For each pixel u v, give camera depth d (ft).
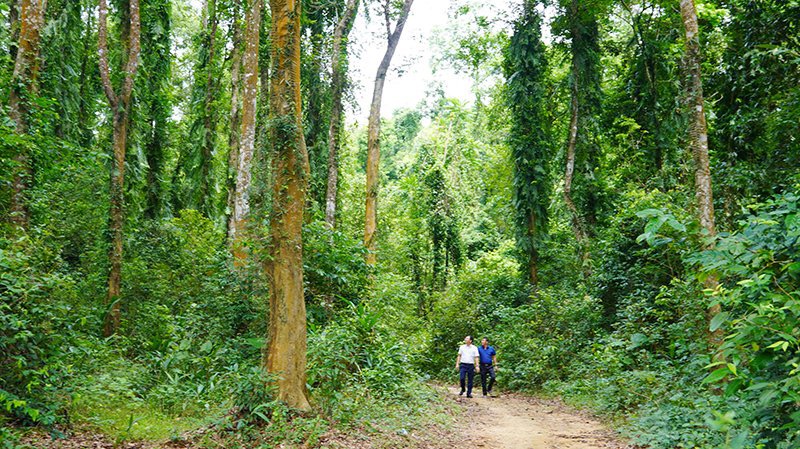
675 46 59.06
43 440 19.44
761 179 36.32
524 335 57.16
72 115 55.31
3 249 23.31
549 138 72.95
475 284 73.87
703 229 13.23
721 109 43.83
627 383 32.65
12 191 30.58
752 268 11.89
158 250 50.98
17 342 20.79
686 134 55.72
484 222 111.14
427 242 91.71
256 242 25.31
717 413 8.71
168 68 66.13
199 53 73.26
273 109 25.43
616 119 64.44
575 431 29.19
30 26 32.94
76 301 34.86
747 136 40.32
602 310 53.57
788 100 34.42
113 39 60.95
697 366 27.73
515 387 53.31
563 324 55.31
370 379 31.53
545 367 51.80
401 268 89.86
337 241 41.32
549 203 73.10
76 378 24.00
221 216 78.89
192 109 84.58
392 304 52.85
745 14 40.50
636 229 50.08
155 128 68.23
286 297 24.49
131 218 56.44
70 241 47.29
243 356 33.94
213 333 34.99
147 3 59.06
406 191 107.45
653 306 41.98
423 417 29.14
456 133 118.32
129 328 38.34
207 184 76.18
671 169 53.26
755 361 10.84
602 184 64.13
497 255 82.94
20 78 31.55
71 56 55.21
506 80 75.51
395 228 92.32
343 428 23.26
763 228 12.28
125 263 44.37
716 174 39.93
